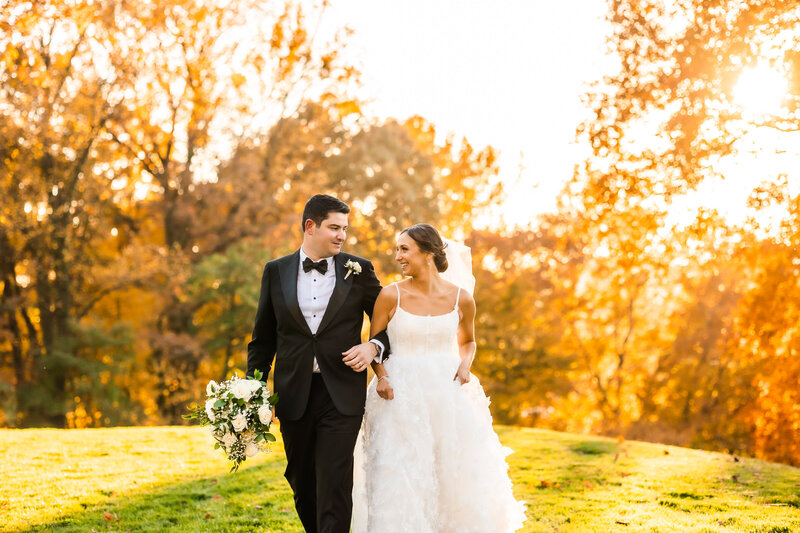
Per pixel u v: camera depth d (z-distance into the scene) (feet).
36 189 64.90
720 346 54.13
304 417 12.78
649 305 76.23
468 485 13.32
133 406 73.92
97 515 17.78
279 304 13.01
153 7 68.39
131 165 74.54
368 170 83.30
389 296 13.87
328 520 12.21
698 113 29.86
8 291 69.87
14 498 19.20
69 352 67.77
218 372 80.43
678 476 23.40
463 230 97.71
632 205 34.78
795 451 44.27
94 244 73.87
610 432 65.51
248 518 17.66
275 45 76.07
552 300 78.69
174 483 21.67
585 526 17.21
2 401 66.49
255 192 75.20
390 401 13.46
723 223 32.17
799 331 42.80
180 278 70.23
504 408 74.69
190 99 74.38
